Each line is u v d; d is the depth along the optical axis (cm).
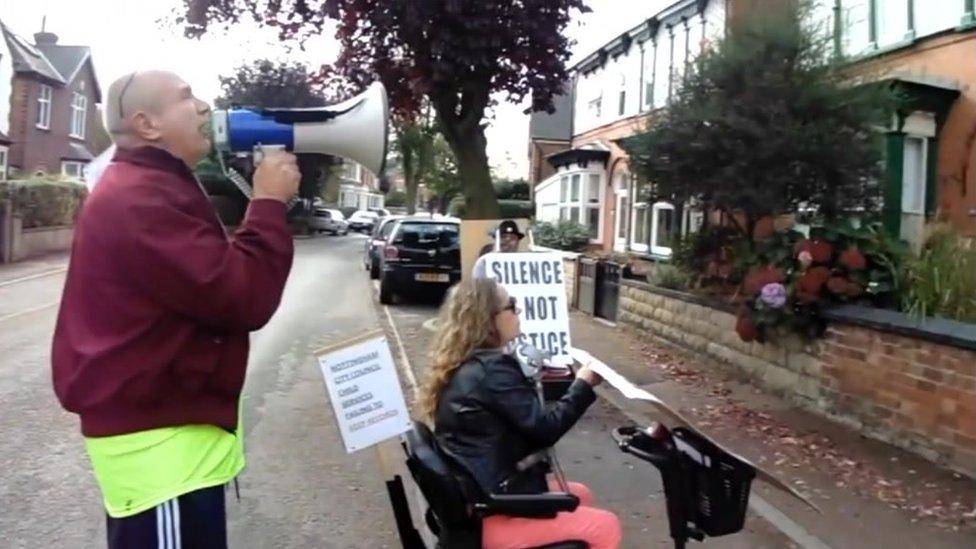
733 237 1040
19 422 737
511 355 353
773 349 895
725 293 1052
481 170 1145
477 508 329
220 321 225
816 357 810
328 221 4944
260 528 521
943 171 1303
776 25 933
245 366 245
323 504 566
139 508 226
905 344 679
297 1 1113
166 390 227
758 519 534
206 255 219
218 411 237
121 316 221
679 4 1970
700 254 1123
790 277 820
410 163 4881
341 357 334
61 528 505
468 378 341
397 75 1138
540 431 338
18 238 2259
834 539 496
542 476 351
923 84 1239
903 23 1369
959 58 1273
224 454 240
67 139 3891
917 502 559
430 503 343
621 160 2289
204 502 232
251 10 1142
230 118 257
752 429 745
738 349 977
